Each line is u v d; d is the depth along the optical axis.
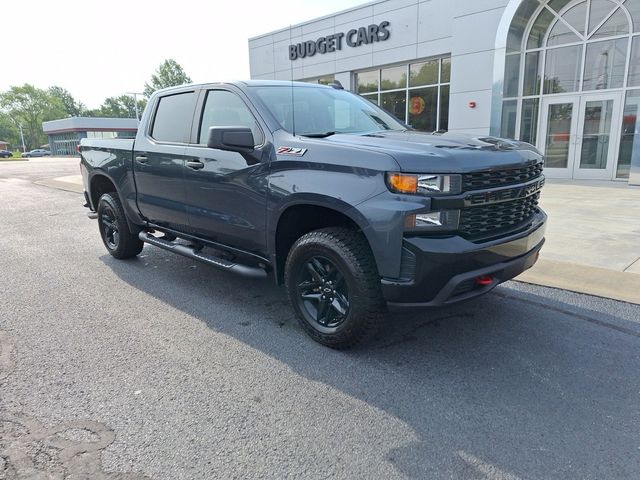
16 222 9.02
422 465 2.26
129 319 4.06
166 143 4.63
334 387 2.95
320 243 3.26
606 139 12.34
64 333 3.78
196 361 3.30
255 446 2.41
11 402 2.81
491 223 3.11
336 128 3.91
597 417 2.60
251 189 3.66
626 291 4.35
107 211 5.82
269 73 19.98
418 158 2.85
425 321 3.88
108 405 2.77
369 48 16.27
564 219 7.39
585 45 12.15
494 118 13.01
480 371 3.11
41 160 47.97
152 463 2.29
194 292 4.73
